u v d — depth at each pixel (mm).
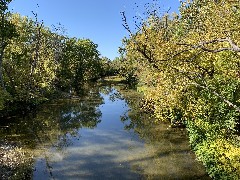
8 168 23219
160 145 27766
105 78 135500
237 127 24594
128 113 45750
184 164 22719
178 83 22734
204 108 23047
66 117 43656
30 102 49812
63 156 26125
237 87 23047
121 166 23234
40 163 24453
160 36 27250
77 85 87250
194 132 23031
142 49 26719
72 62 87688
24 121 40188
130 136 31875
